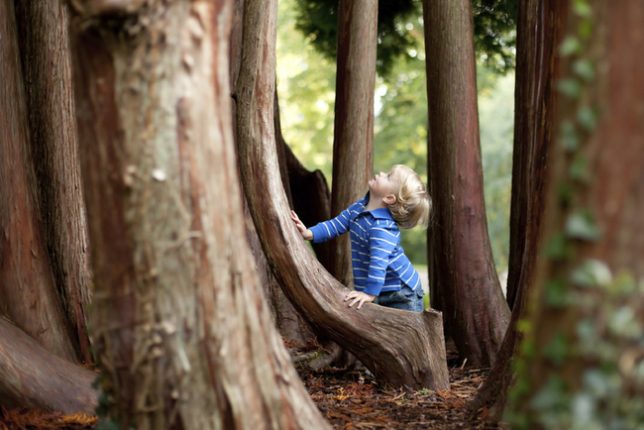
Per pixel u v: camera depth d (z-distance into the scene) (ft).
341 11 17.98
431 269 21.06
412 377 13.76
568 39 6.46
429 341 13.82
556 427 6.44
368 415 12.23
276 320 20.31
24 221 13.24
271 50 12.82
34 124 14.69
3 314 12.88
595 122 6.28
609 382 6.28
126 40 7.08
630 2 6.18
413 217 14.53
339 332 13.60
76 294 14.76
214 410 7.74
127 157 7.23
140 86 7.16
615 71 6.22
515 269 18.60
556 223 6.61
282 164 21.35
